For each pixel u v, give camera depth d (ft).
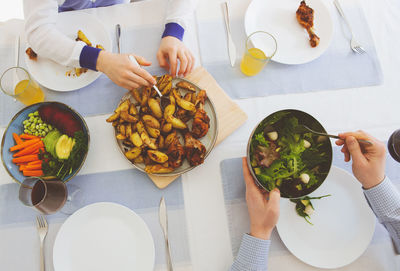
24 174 2.79
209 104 3.05
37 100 3.06
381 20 3.54
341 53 3.41
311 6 3.47
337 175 2.86
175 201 2.90
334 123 3.21
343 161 3.06
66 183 2.91
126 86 2.99
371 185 2.66
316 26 3.42
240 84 3.32
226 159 3.05
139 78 2.86
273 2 3.50
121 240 2.69
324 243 2.68
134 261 2.64
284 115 2.54
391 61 3.41
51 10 3.22
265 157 2.61
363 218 2.74
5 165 2.76
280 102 3.27
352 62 3.38
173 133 2.74
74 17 3.32
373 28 3.51
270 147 2.64
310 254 2.64
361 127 3.19
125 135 2.75
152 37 3.42
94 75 3.20
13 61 3.26
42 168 2.77
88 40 3.24
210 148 2.87
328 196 2.82
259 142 2.62
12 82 3.19
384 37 3.48
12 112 3.13
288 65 3.36
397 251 2.73
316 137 2.60
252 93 3.29
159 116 2.78
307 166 2.56
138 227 2.68
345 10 3.55
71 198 2.88
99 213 2.72
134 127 2.74
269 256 2.74
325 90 3.30
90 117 3.13
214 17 3.52
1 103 3.15
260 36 3.37
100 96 3.20
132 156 2.72
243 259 2.56
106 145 3.05
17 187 2.88
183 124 2.72
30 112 2.90
